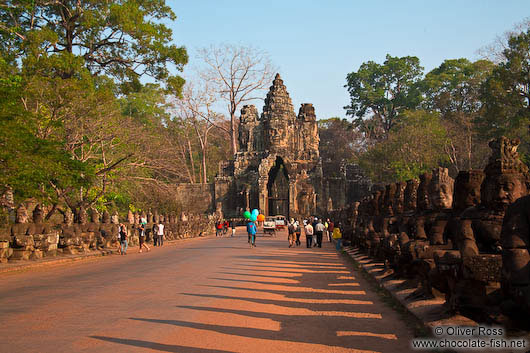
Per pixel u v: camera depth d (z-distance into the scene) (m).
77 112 33.22
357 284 14.76
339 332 8.60
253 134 95.00
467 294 7.33
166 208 57.72
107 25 41.34
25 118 25.03
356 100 113.19
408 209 12.99
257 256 26.98
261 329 8.89
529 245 5.81
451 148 71.06
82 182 29.38
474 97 89.56
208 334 8.52
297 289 14.00
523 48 56.00
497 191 6.97
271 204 93.56
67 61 32.78
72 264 24.52
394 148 72.50
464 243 7.25
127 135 40.81
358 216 27.88
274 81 95.69
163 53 43.12
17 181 22.95
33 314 10.69
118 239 36.44
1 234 23.17
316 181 90.00
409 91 109.50
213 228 67.31
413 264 10.46
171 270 19.81
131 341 8.09
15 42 37.16
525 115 55.59
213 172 108.69
